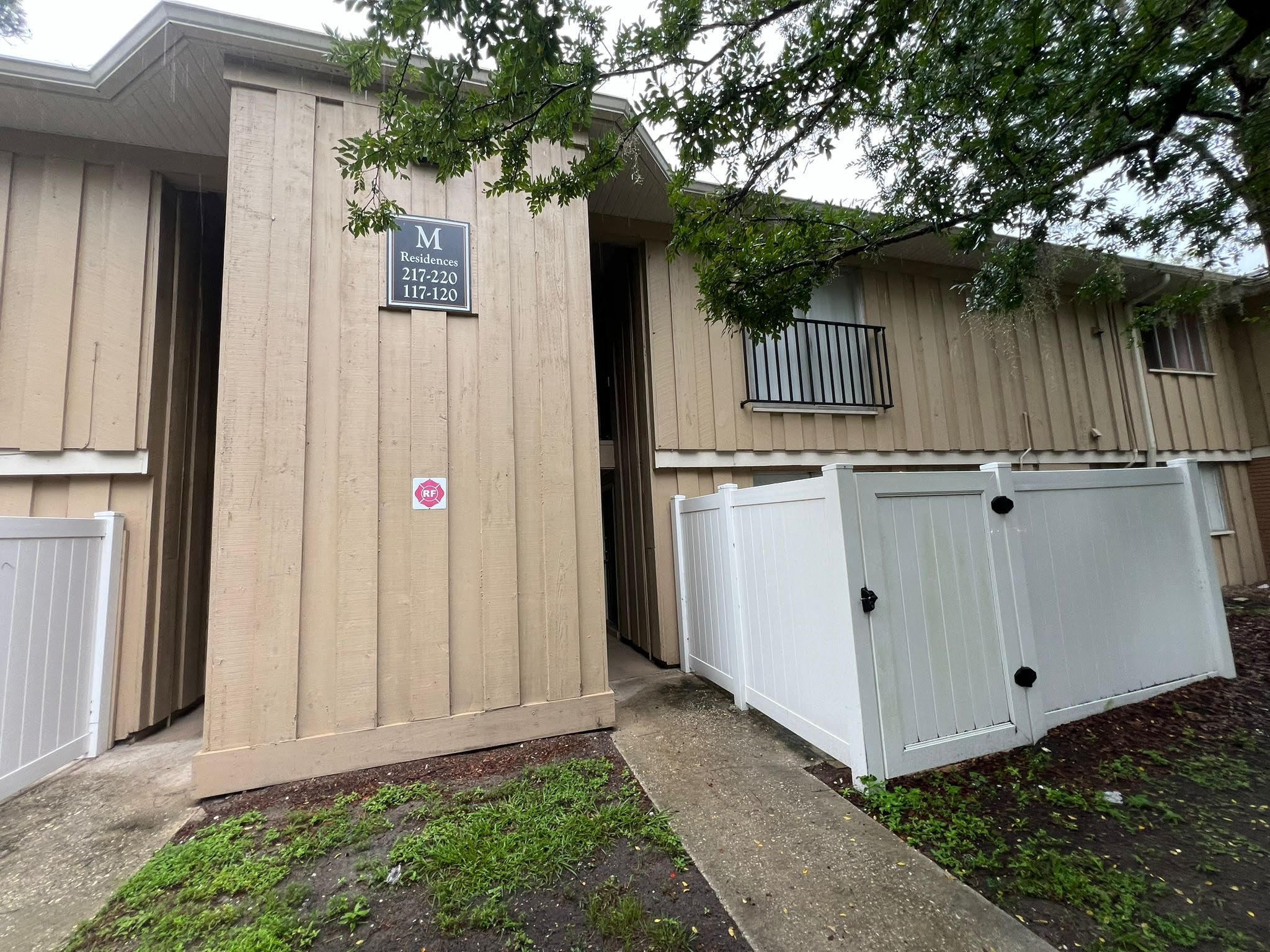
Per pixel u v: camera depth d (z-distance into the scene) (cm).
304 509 326
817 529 309
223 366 320
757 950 177
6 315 385
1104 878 202
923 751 284
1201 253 389
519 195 398
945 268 685
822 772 296
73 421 389
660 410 550
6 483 381
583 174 259
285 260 338
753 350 583
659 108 238
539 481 381
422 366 360
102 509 395
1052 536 341
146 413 406
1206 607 394
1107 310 770
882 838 235
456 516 358
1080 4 257
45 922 203
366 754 322
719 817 256
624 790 284
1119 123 298
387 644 335
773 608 361
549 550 377
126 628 393
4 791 297
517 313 389
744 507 398
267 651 311
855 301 654
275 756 306
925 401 660
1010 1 262
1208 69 257
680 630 524
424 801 281
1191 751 296
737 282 347
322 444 334
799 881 209
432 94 205
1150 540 378
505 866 222
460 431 365
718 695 434
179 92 365
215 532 309
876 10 222
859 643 277
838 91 248
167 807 288
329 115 359
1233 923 178
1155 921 180
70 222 402
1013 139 299
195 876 225
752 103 245
